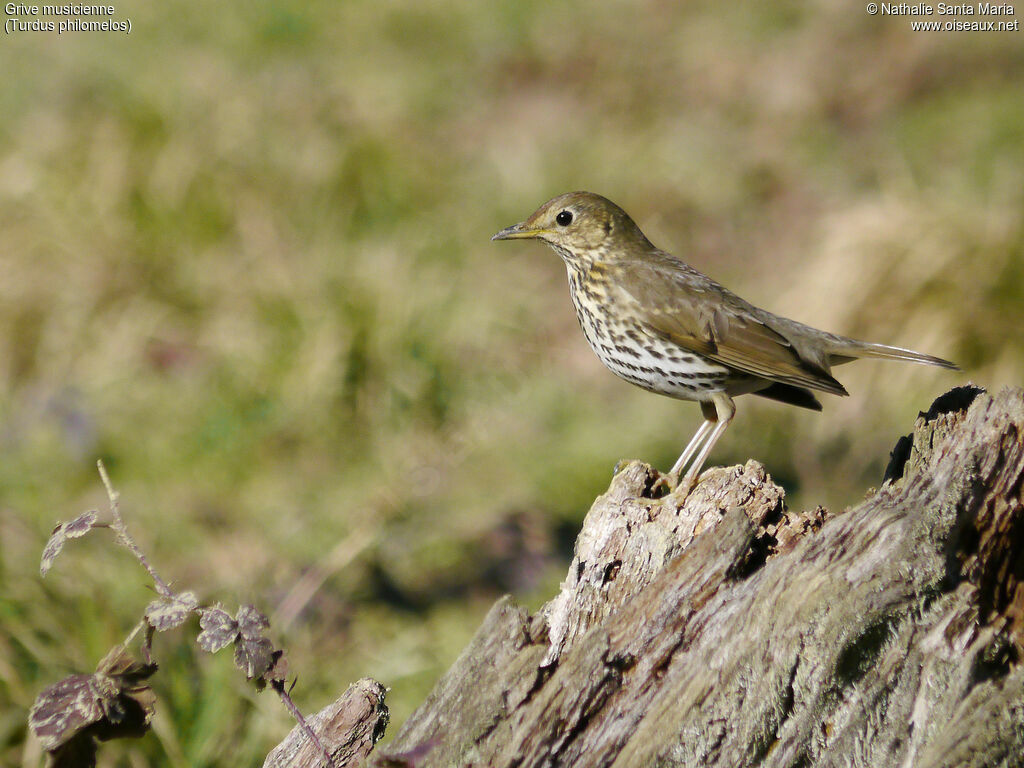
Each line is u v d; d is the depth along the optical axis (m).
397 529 10.77
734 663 4.40
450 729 4.57
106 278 12.87
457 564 10.40
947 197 13.14
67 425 11.55
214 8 20.28
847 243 12.66
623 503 5.26
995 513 4.71
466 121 18.05
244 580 9.53
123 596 8.90
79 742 4.47
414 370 12.16
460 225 14.58
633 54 20.06
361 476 11.30
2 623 7.90
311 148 14.72
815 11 20.97
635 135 17.55
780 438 12.11
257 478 11.23
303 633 8.98
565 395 12.64
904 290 12.27
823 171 16.97
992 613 4.65
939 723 4.34
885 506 4.66
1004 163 15.89
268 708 7.68
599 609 5.07
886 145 17.44
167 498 10.84
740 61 19.81
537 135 17.47
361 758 5.07
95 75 17.16
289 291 12.57
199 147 14.18
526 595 10.09
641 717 4.49
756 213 16.11
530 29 20.67
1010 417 4.82
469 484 11.42
